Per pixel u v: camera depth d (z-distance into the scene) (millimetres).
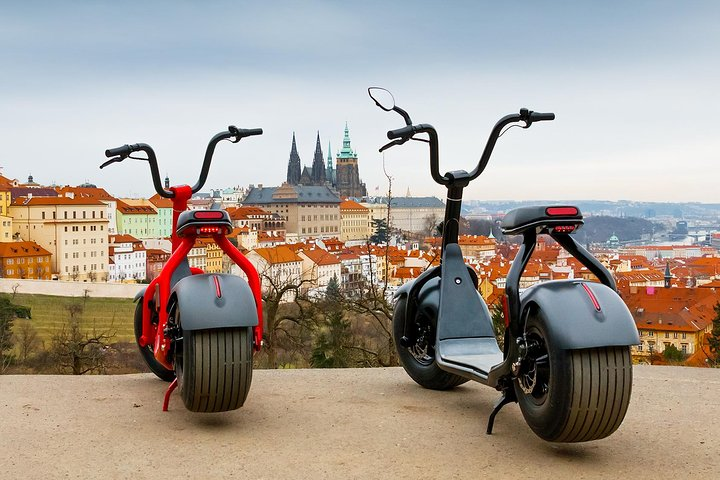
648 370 6883
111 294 75625
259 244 179750
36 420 4727
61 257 140375
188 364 4289
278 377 6289
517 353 3996
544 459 3928
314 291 22625
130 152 5371
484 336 5145
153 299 5387
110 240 155750
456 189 5223
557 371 3678
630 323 3711
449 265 5238
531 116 4992
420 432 4457
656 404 5297
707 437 4402
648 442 4281
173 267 4832
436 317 5410
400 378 6234
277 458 3928
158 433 4422
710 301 62438
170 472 3701
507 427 4590
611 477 3643
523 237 4184
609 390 3664
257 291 4770
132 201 195500
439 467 3783
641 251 187750
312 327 18844
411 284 5656
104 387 5816
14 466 3789
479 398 5422
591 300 3773
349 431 4480
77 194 159250
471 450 4090
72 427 4551
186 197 5531
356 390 5723
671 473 3711
